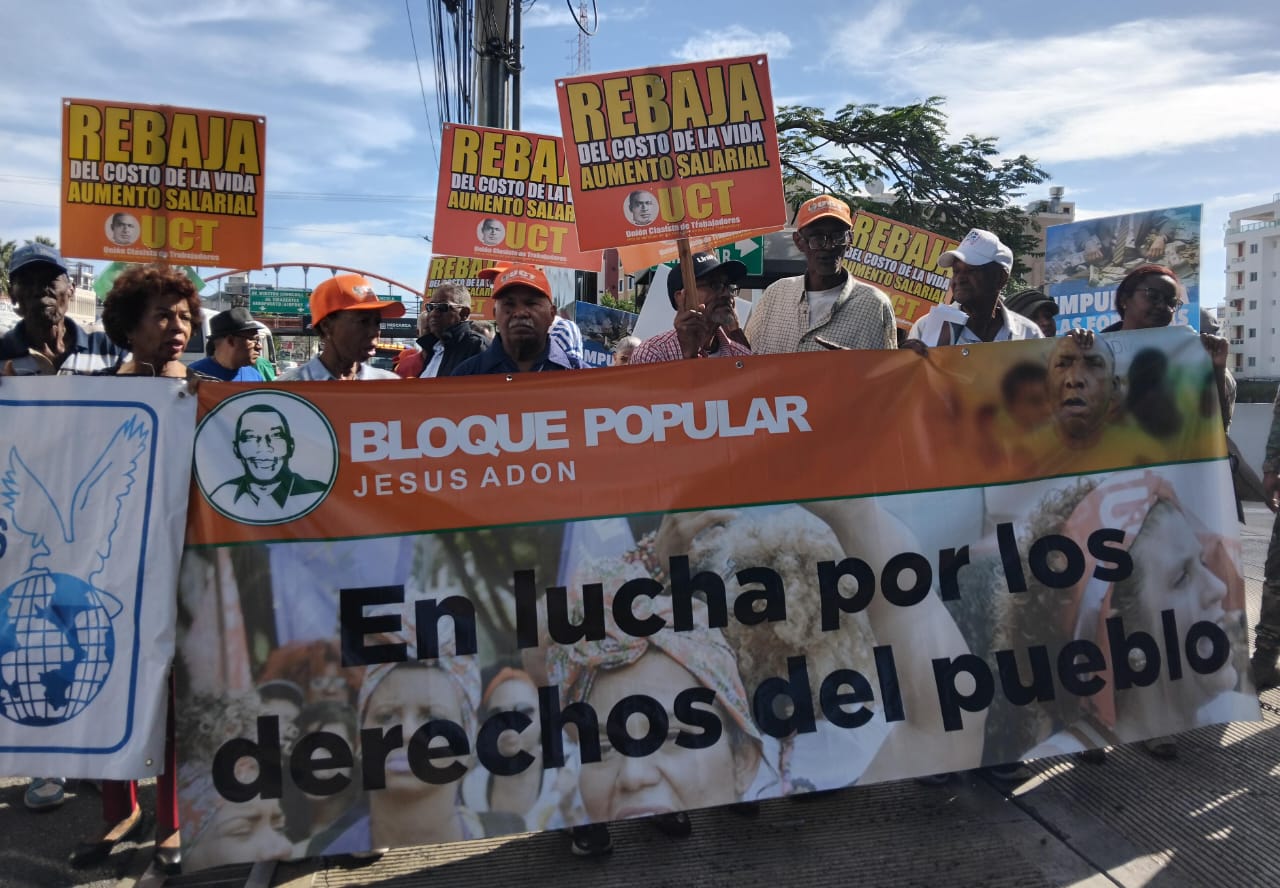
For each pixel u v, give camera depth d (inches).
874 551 136.4
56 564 122.3
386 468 127.4
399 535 126.9
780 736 131.9
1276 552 181.3
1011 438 141.3
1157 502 144.3
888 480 137.6
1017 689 138.2
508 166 260.4
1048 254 265.0
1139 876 123.7
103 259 158.9
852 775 132.6
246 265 162.1
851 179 896.3
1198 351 145.6
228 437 124.8
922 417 139.3
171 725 127.2
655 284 353.7
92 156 157.6
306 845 122.2
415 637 126.2
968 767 135.6
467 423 129.3
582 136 161.0
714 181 162.4
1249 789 144.7
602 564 130.3
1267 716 170.4
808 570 134.7
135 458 123.3
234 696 122.7
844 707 133.9
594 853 130.5
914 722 135.2
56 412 123.1
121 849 134.4
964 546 138.9
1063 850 130.6
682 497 132.6
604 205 161.8
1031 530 140.7
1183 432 145.5
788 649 133.4
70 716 121.3
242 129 161.0
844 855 131.0
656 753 129.2
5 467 122.6
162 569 122.3
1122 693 140.9
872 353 138.6
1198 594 144.4
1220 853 128.3
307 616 124.4
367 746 124.3
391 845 123.4
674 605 131.4
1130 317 171.8
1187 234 232.1
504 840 137.7
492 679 127.2
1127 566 142.7
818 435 136.5
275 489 125.2
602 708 128.7
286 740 123.1
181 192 160.1
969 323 176.7
